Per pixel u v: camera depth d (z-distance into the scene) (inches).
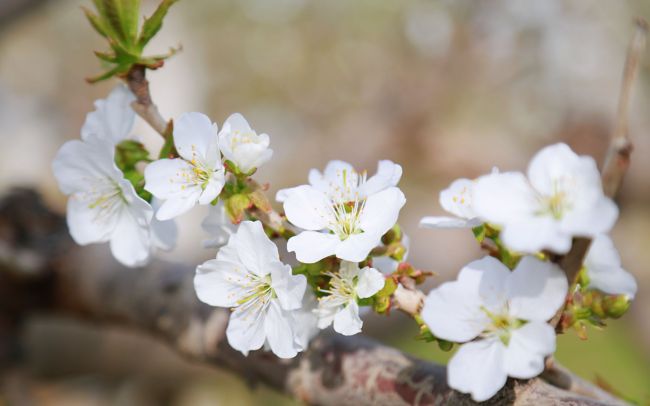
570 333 47.5
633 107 57.8
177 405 40.8
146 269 21.5
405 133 51.6
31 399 25.9
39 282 23.4
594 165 13.6
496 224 14.2
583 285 15.1
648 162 53.6
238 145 15.1
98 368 31.3
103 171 16.3
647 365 46.6
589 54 65.0
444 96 59.2
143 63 15.9
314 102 76.7
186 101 56.7
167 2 15.7
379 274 14.8
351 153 52.3
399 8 74.4
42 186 44.9
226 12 85.4
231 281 15.1
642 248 53.0
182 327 20.2
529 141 61.1
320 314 15.1
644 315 49.1
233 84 83.1
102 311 22.5
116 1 15.6
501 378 14.0
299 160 61.8
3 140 46.5
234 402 42.6
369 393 16.8
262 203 15.2
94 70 66.1
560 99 62.7
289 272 14.7
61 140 51.4
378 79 68.9
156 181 15.2
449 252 41.3
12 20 35.0
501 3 67.0
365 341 17.4
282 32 84.3
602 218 13.3
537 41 65.7
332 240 14.8
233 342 15.1
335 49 79.8
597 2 67.2
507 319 14.1
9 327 24.8
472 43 64.7
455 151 50.2
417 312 15.0
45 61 64.2
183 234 40.8
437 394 16.1
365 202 14.9
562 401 14.9
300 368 17.7
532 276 14.0
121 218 16.3
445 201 15.6
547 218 13.5
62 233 23.9
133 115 16.3
